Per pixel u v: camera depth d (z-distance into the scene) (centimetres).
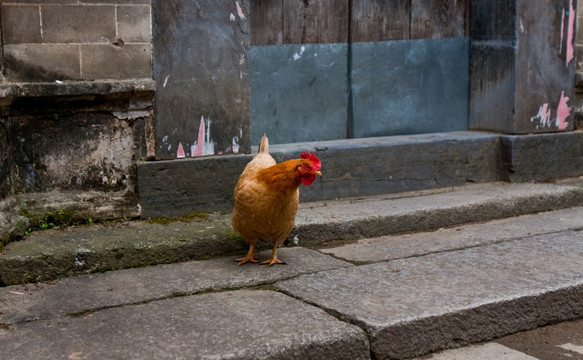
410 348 369
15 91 464
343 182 630
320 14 665
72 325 366
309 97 671
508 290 416
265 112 650
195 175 546
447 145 679
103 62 505
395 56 705
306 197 614
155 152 535
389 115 712
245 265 473
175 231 503
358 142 656
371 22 688
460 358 372
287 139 666
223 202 561
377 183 647
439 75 732
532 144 710
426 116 732
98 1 497
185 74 535
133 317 376
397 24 701
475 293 410
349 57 684
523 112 705
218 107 553
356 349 353
